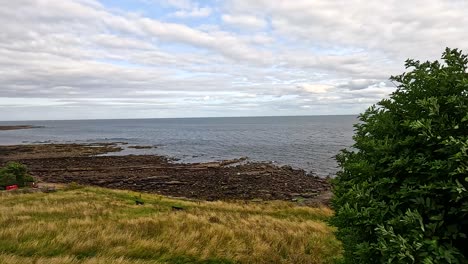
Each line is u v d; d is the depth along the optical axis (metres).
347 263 5.29
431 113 3.70
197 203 23.20
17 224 11.34
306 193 34.66
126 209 17.36
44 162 60.69
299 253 9.30
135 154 74.12
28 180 32.66
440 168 3.51
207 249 8.88
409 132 4.25
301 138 115.25
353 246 4.75
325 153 72.12
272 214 19.31
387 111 4.69
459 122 3.69
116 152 78.31
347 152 5.89
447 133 3.66
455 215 3.64
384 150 4.16
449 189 3.56
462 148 3.24
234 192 35.59
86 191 26.78
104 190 27.50
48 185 34.69
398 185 4.12
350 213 4.08
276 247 9.72
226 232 10.77
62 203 19.02
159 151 80.44
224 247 9.27
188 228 11.31
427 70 4.36
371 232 4.04
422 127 3.74
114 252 8.26
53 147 85.88
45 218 13.42
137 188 38.62
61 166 55.88
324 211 20.05
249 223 13.53
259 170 49.19
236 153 74.69
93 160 62.66
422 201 3.63
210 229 11.07
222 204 22.97
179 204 22.28
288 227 13.24
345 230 4.96
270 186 38.41
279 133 146.50
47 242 8.67
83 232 9.87
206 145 95.38
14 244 8.34
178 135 145.12
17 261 6.93
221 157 68.12
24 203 18.92
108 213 15.39
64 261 7.15
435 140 3.72
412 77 4.32
